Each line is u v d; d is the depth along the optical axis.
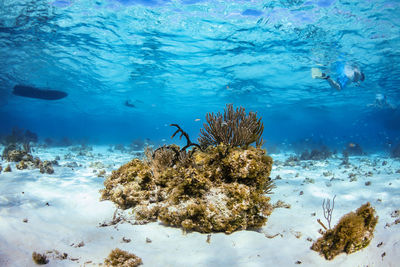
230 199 4.82
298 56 19.84
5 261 3.29
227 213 4.65
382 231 4.70
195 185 4.96
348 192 7.91
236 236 4.59
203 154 5.64
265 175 5.57
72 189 7.20
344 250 4.03
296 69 23.02
